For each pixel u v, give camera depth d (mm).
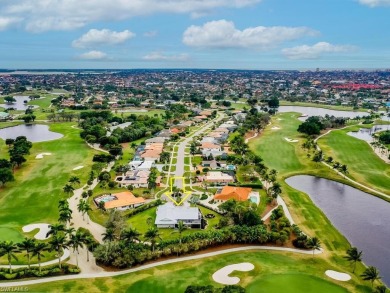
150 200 173250
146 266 116812
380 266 121250
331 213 163875
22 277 109938
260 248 129250
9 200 171625
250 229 133000
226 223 144125
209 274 112125
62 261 119438
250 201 166000
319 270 115812
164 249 122875
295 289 104375
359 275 113875
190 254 124438
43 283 107188
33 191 182875
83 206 145000
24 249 113688
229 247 129750
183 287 105250
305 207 165500
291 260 121500
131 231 122875
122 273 112938
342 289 105562
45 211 159125
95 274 112375
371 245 135375
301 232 136250
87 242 119438
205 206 165625
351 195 186125
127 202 165000
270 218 149750
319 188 195750
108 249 116812
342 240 137375
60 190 183750
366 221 155875
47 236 122938
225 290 93625
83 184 193125
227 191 174375
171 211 151250
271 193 179375
